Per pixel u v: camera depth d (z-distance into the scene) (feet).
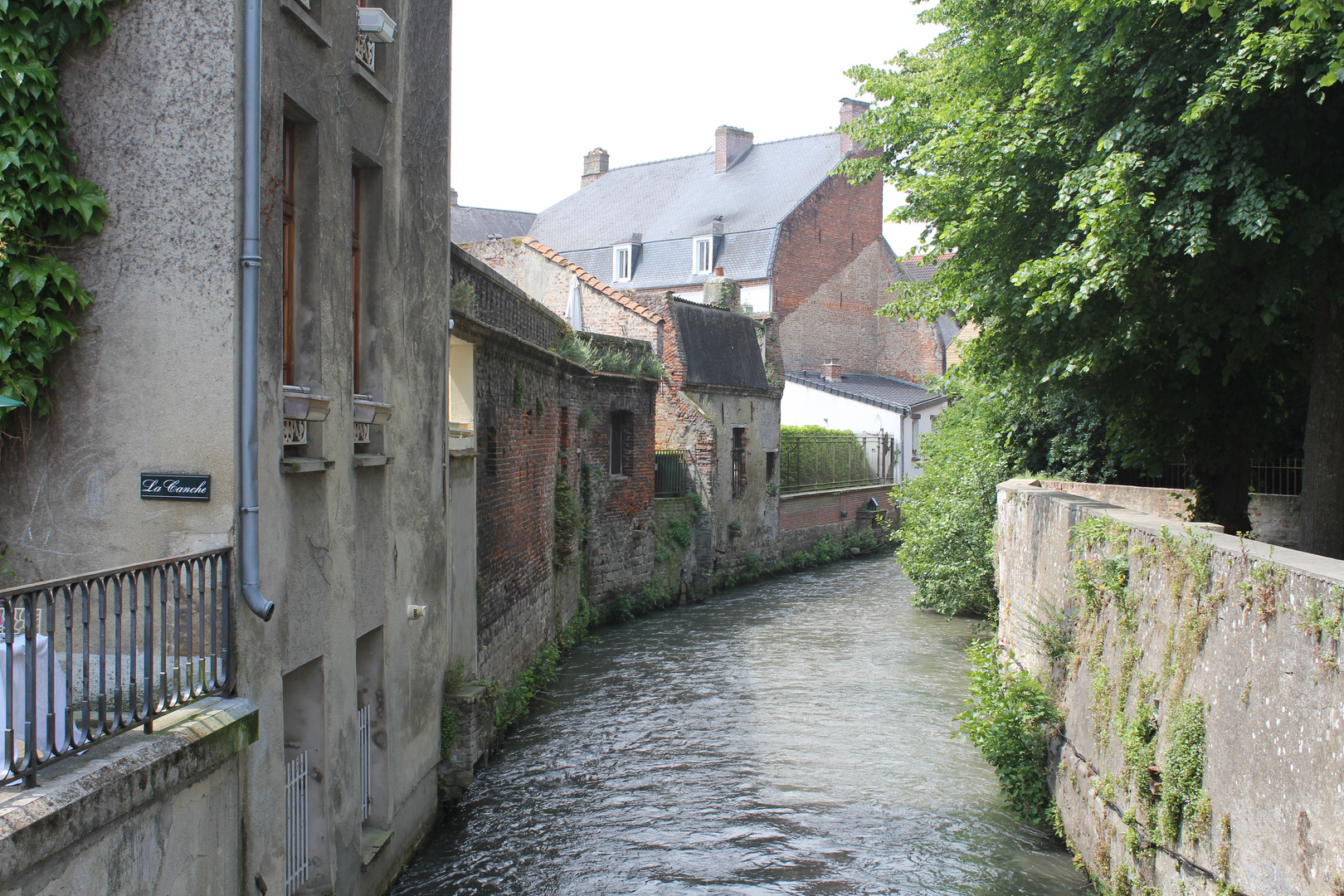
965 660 56.59
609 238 145.69
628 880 28.14
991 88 39.96
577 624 60.90
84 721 14.37
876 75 46.91
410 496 28.53
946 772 37.63
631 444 71.36
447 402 31.86
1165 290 33.35
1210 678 20.07
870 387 131.13
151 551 17.75
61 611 18.04
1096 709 26.84
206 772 16.61
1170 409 41.42
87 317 17.79
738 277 129.29
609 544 68.13
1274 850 17.01
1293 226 29.58
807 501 102.22
